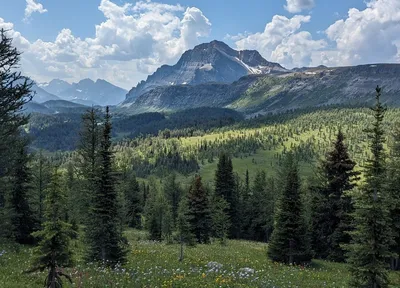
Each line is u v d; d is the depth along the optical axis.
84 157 43.12
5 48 23.45
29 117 26.73
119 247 24.83
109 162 25.23
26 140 34.09
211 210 58.38
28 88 24.95
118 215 25.95
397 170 26.12
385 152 19.09
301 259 32.59
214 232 59.25
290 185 33.94
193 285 19.25
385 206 18.20
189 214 54.47
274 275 24.88
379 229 18.41
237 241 58.75
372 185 18.44
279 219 33.25
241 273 23.17
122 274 20.56
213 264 27.44
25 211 35.47
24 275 18.45
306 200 38.03
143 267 24.72
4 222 30.08
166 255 32.34
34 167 39.59
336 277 25.36
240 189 88.00
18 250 27.80
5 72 24.23
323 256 36.41
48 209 13.30
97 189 24.67
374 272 18.11
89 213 24.80
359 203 18.80
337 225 35.75
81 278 18.50
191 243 37.81
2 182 29.89
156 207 61.09
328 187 36.94
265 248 44.91
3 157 28.09
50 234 12.77
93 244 24.19
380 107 19.12
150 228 60.00
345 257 34.34
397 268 29.42
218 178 72.06
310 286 21.83
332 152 37.06
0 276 17.47
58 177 13.76
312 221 37.25
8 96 24.17
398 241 27.78
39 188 37.62
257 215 74.75
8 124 25.61
